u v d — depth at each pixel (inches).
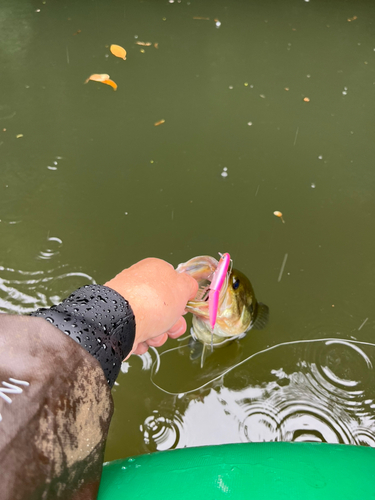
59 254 128.3
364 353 109.7
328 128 189.6
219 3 276.7
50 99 192.1
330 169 168.4
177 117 188.9
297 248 138.2
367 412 96.6
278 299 123.5
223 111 194.5
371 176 166.4
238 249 136.1
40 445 21.4
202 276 73.7
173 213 145.7
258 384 101.0
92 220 140.6
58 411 22.2
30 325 23.8
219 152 172.1
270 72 223.9
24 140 169.8
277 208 150.9
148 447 88.4
